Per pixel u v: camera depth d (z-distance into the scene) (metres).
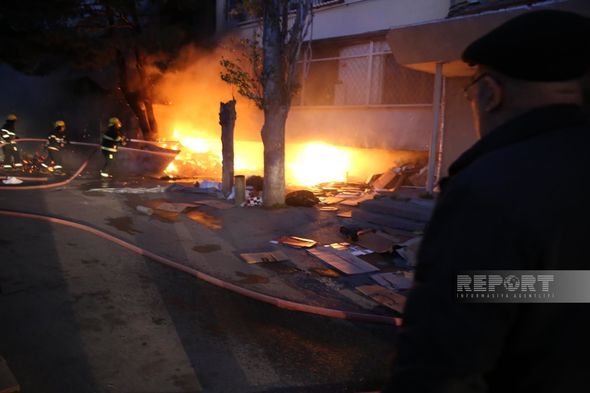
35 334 3.72
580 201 0.89
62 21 15.58
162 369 3.32
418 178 11.16
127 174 13.84
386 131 12.05
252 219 8.16
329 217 8.47
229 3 17.27
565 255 0.87
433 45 7.86
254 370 3.38
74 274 5.10
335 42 13.30
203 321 4.16
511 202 0.88
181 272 5.39
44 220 7.24
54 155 13.75
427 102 11.27
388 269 5.96
